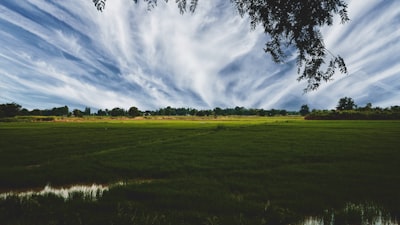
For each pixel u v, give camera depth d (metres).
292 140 27.50
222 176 12.08
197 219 6.69
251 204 7.80
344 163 14.60
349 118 111.56
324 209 7.62
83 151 21.38
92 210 7.32
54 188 10.95
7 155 19.44
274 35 4.74
